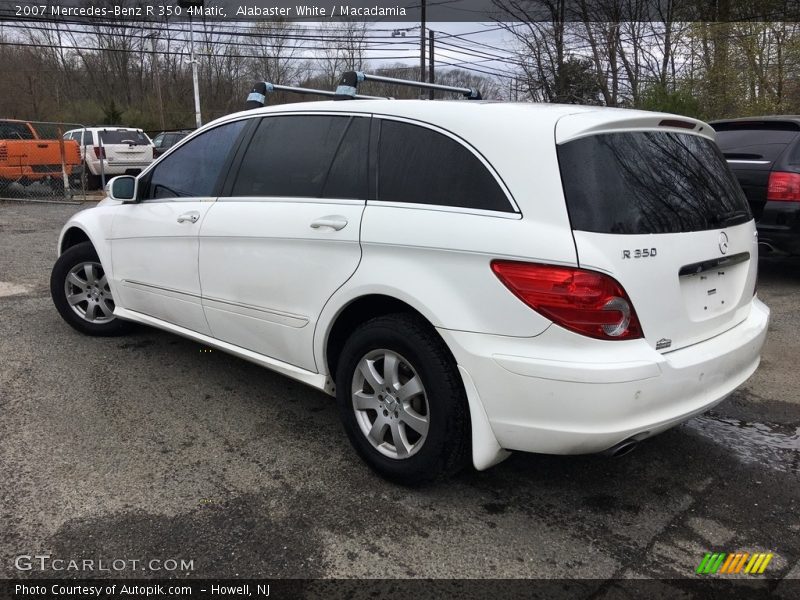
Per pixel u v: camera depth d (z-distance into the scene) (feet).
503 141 8.61
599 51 74.90
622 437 8.00
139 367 14.34
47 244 29.86
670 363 8.21
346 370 10.00
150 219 13.61
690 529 8.86
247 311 11.60
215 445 10.94
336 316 10.06
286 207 10.85
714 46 57.31
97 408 12.24
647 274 8.13
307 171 10.91
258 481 9.85
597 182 8.14
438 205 8.99
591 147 8.34
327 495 9.50
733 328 9.91
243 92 130.11
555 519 9.03
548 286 7.83
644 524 8.96
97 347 15.57
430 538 8.55
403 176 9.54
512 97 91.50
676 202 8.86
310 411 12.38
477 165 8.78
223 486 9.68
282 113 11.74
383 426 9.68
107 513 8.93
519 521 8.96
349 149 10.37
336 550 8.27
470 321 8.40
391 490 9.67
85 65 129.08
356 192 10.05
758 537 8.71
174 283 13.17
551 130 8.36
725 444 11.35
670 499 9.60
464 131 9.04
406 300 8.95
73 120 113.91
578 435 7.94
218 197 12.29
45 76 123.65
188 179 13.20
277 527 8.72
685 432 11.82
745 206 10.55
